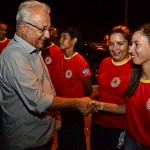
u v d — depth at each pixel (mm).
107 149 3330
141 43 2303
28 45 2455
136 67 2455
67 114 3779
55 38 5758
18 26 2439
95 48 9734
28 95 2385
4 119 2559
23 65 2371
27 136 2543
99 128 3279
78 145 3863
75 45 3756
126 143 2699
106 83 3160
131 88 2471
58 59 3891
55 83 4078
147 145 2475
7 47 2463
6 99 2494
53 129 2779
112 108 2900
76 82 3701
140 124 2479
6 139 2592
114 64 3145
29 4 2402
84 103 2697
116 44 3051
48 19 2434
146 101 2375
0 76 2455
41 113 2480
